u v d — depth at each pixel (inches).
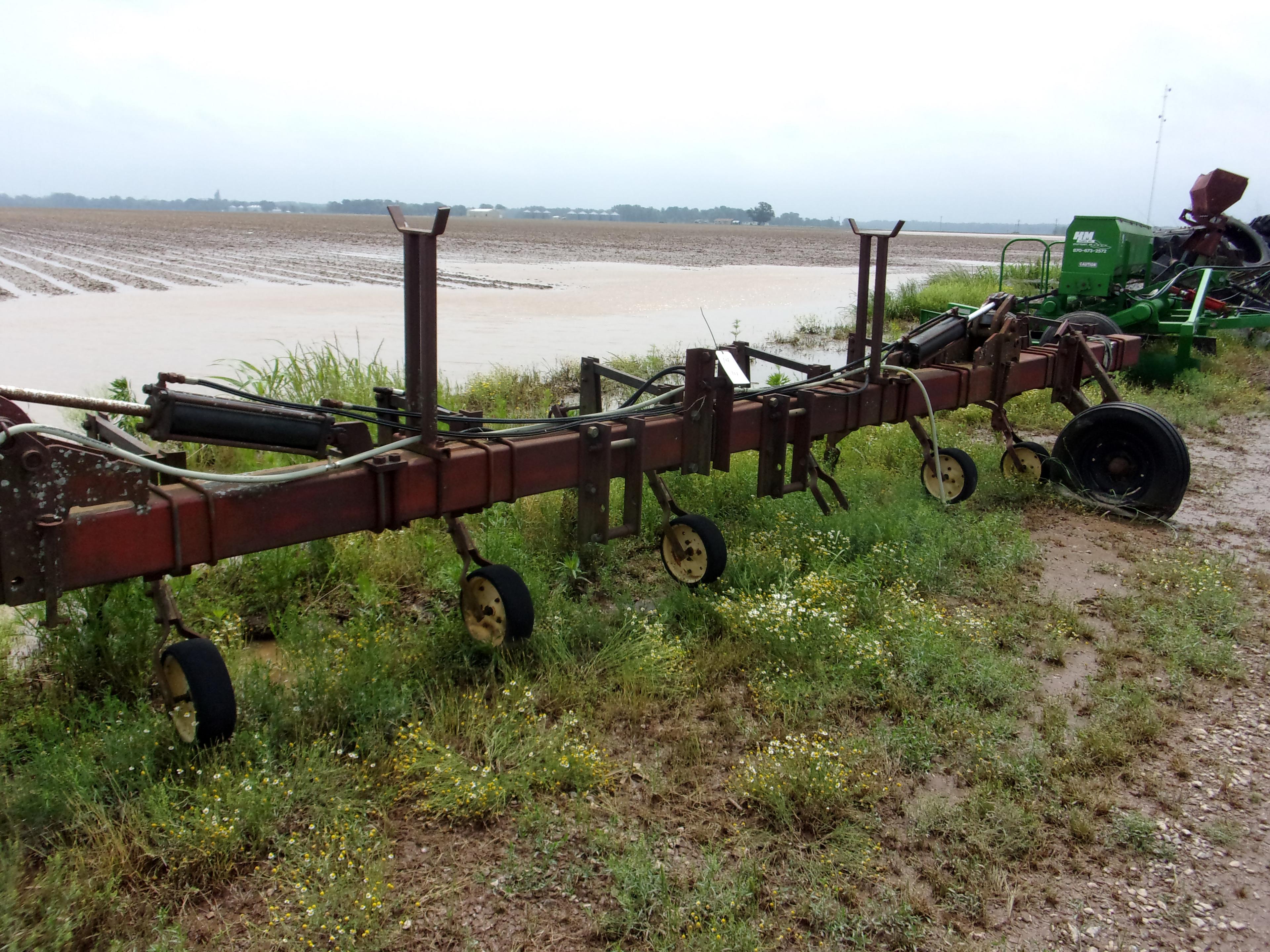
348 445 162.4
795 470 227.9
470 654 181.3
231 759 144.0
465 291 1079.6
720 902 121.6
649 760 154.7
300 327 692.1
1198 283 562.6
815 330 739.4
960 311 297.6
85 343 590.9
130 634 178.1
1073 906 125.7
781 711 169.3
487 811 140.0
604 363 517.3
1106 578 234.1
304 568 220.1
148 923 116.6
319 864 124.8
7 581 124.1
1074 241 513.0
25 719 155.8
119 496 131.2
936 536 245.0
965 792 148.8
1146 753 159.6
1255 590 227.3
